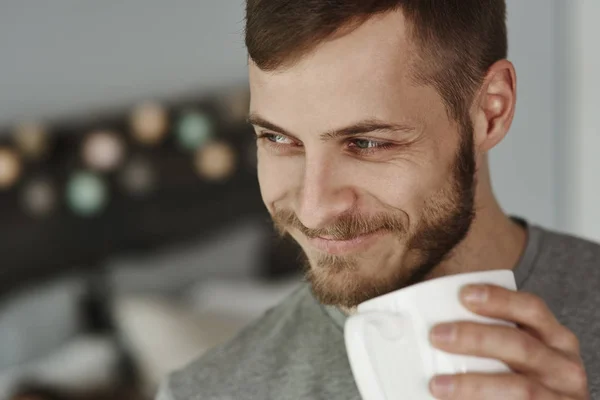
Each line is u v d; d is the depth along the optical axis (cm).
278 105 72
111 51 269
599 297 89
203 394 95
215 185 295
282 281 311
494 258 89
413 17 71
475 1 77
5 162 250
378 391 62
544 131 211
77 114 266
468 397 61
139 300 277
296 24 68
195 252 298
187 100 283
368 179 73
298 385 90
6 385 244
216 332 272
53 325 264
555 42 204
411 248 76
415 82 72
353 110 70
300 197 77
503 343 61
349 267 76
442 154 75
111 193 273
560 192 214
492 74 79
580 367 62
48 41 257
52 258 264
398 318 62
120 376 262
